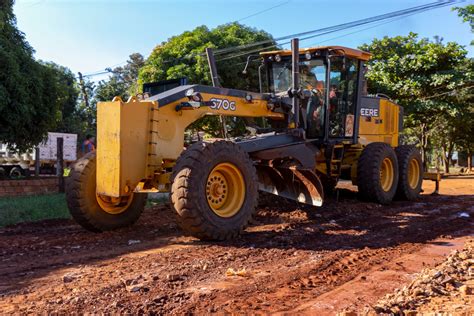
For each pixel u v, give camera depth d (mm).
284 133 8547
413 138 36906
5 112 12695
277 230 7410
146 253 5953
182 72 17719
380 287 4594
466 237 7160
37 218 8883
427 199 12055
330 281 4785
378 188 10211
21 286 4629
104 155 6605
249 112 8117
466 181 20094
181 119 7133
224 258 5629
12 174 21875
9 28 13562
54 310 3904
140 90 18859
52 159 23359
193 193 6156
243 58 18844
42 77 13758
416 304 3975
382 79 21188
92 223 7234
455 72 20344
